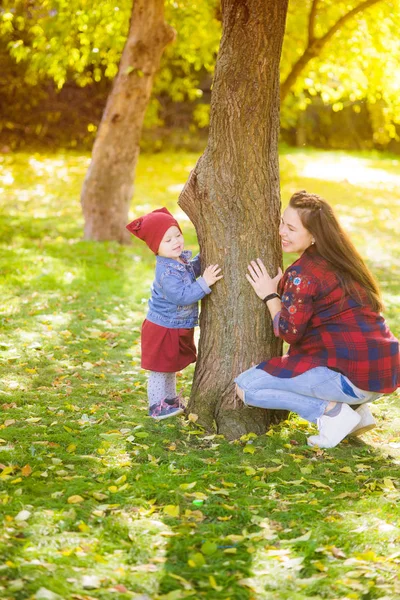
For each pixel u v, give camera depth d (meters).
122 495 3.20
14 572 2.47
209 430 4.07
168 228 3.90
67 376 5.06
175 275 3.93
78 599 2.37
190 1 9.95
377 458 3.78
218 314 4.03
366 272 3.67
